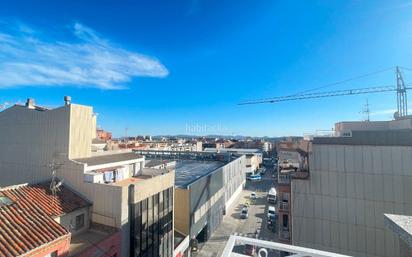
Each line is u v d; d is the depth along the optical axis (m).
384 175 15.18
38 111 21.80
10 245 11.69
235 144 143.62
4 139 23.52
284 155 39.50
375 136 15.56
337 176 16.47
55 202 16.98
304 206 17.39
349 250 15.91
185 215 30.03
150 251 20.77
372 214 15.37
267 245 5.91
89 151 22.33
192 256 30.58
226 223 43.41
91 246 15.41
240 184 66.50
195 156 60.22
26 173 21.95
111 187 17.89
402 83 34.38
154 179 21.33
